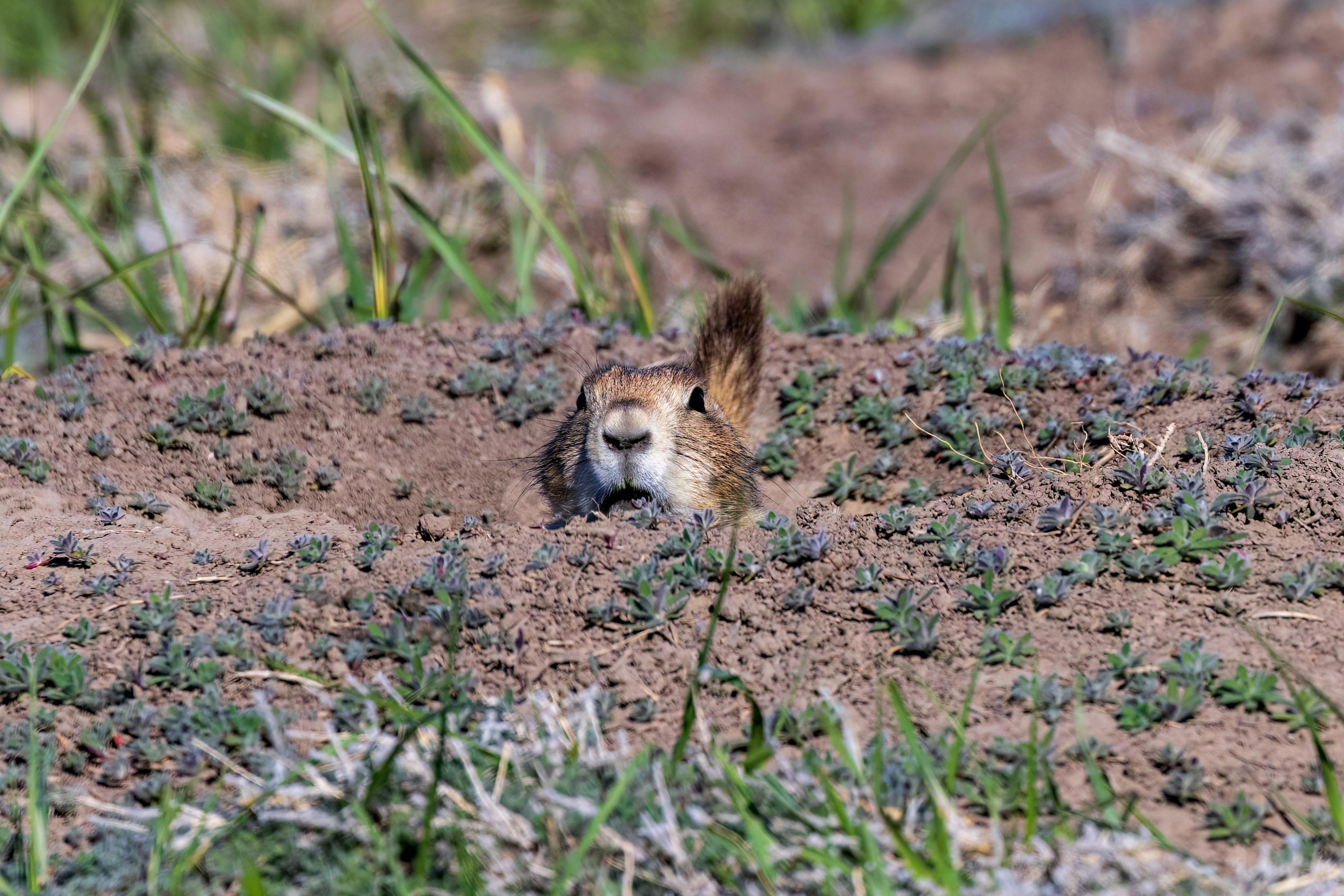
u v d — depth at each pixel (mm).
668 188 21312
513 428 10953
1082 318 17156
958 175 21281
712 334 11086
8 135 16734
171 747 6633
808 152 22625
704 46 29453
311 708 6879
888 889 5309
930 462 10133
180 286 13406
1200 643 6805
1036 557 7695
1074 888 5398
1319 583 7230
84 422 10156
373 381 10914
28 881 5777
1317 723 6352
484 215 18359
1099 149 20359
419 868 5438
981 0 27625
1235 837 5809
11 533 8641
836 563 7809
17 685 6930
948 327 13664
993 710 6621
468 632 7391
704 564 7703
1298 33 22984
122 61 19281
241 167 18453
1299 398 9328
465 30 28484
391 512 10039
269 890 5594
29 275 13617
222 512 9648
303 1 27297
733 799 5758
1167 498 8039
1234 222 17125
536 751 6270
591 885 5555
